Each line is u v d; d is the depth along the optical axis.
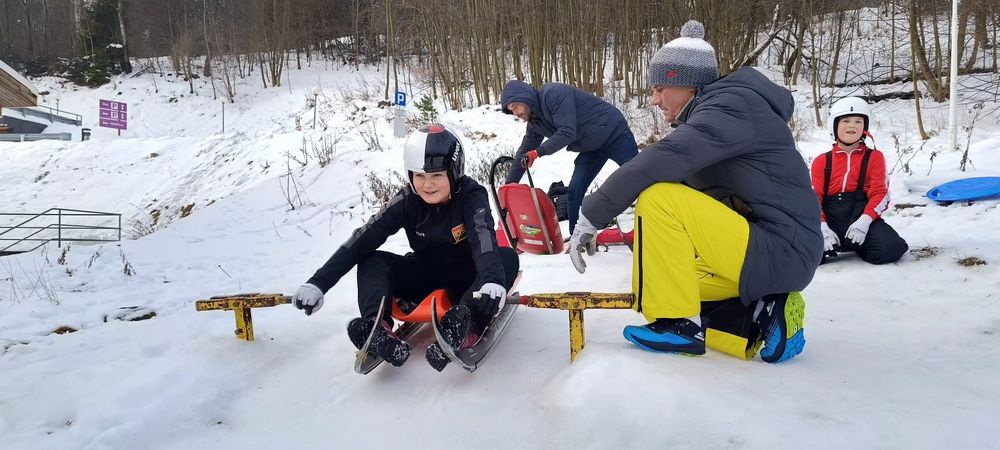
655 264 2.66
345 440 2.50
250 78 36.69
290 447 2.48
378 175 12.01
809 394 2.30
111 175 19.25
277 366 3.37
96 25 44.03
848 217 4.82
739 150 2.62
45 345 4.04
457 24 20.98
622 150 5.67
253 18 35.84
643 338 2.71
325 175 12.59
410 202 3.26
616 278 4.82
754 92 2.66
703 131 2.59
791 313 2.69
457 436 2.41
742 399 2.24
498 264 2.97
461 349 2.78
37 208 17.75
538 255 5.78
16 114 29.59
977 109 13.45
